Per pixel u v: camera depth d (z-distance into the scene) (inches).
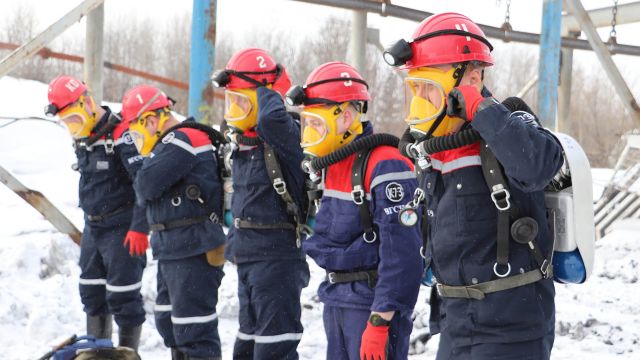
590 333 240.5
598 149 1156.5
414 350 231.9
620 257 377.4
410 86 117.8
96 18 398.9
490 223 113.7
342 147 147.0
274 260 181.5
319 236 152.2
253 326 188.4
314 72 153.6
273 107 177.0
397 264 138.5
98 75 402.3
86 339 186.2
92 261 235.6
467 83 115.4
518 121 106.2
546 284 116.3
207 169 199.6
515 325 113.3
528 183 107.0
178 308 198.2
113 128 228.5
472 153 114.3
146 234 218.5
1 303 255.4
